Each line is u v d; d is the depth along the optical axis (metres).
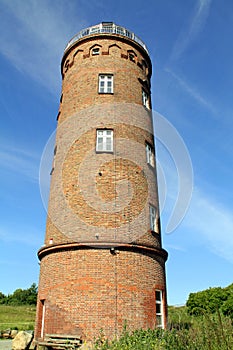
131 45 19.47
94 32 19.41
